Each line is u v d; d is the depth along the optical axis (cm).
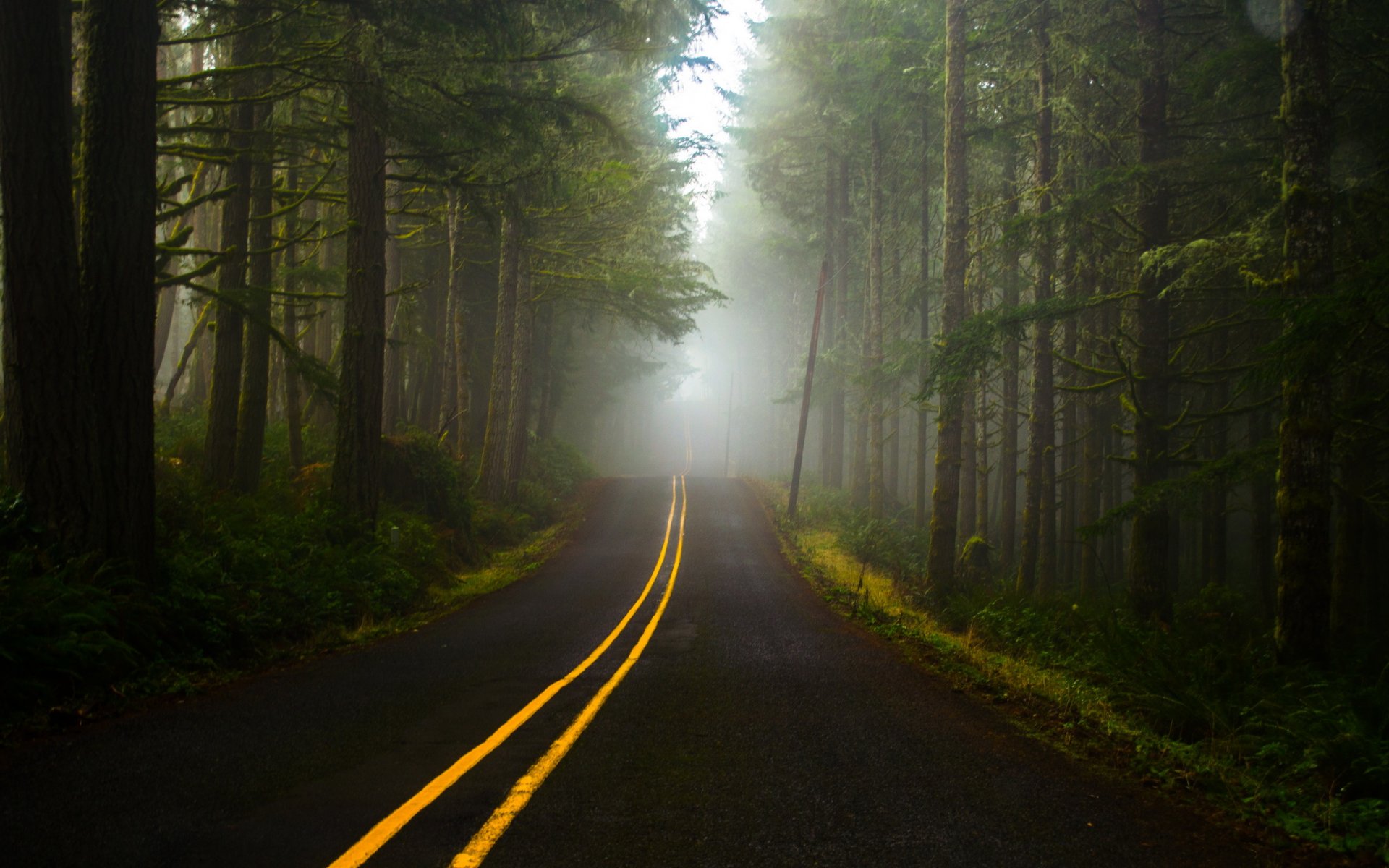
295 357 1415
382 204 1608
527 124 1404
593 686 773
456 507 2250
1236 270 1421
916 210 3331
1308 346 733
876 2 2280
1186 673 873
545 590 1789
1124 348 2011
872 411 3128
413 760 511
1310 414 969
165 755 514
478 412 3744
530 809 421
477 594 1706
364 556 1411
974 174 2608
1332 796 502
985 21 1983
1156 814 448
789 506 3550
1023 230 1487
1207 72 1221
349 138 1583
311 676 815
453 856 358
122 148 906
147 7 935
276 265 2186
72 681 661
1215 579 2191
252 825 392
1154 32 1423
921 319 2978
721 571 2209
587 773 490
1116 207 1491
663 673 852
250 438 1700
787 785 474
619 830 395
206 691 737
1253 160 1286
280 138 1445
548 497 3428
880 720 656
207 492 1416
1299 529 967
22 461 841
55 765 488
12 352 838
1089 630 1180
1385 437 1301
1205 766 550
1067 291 1991
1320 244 940
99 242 889
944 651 1066
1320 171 947
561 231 2828
